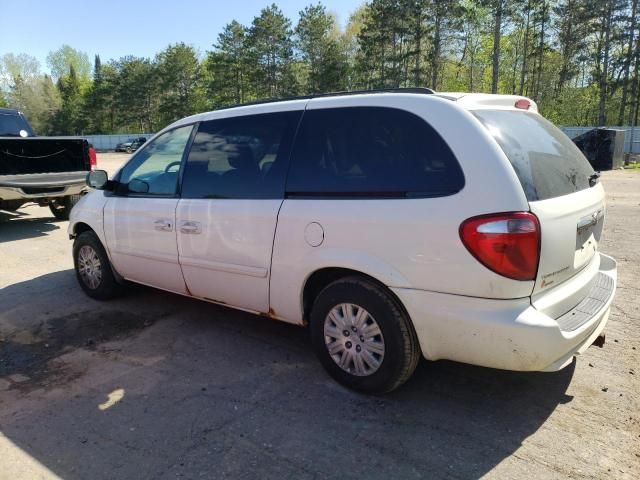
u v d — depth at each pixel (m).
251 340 4.05
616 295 4.85
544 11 48.81
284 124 3.44
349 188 3.02
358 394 3.19
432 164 2.74
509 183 2.54
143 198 4.30
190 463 2.56
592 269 3.28
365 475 2.46
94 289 5.02
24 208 11.32
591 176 3.39
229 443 2.72
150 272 4.39
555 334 2.54
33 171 8.66
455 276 2.63
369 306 2.97
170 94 71.88
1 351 3.93
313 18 55.00
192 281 4.02
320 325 3.27
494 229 2.50
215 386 3.33
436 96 2.88
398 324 2.90
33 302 5.02
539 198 2.62
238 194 3.58
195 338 4.10
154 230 4.17
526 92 55.22
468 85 55.16
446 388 3.25
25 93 87.81
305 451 2.64
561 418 2.90
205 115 4.00
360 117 3.09
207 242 3.76
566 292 2.85
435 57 46.56
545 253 2.58
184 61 68.12
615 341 3.87
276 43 57.62
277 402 3.11
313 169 3.22
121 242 4.54
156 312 4.70
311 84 54.56
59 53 105.44
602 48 49.31
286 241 3.28
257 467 2.53
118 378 3.46
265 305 3.56
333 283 3.15
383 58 49.91
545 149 3.03
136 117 76.38
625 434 2.75
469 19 44.75
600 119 47.34
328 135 3.20
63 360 3.76
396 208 2.80
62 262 6.61
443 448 2.65
